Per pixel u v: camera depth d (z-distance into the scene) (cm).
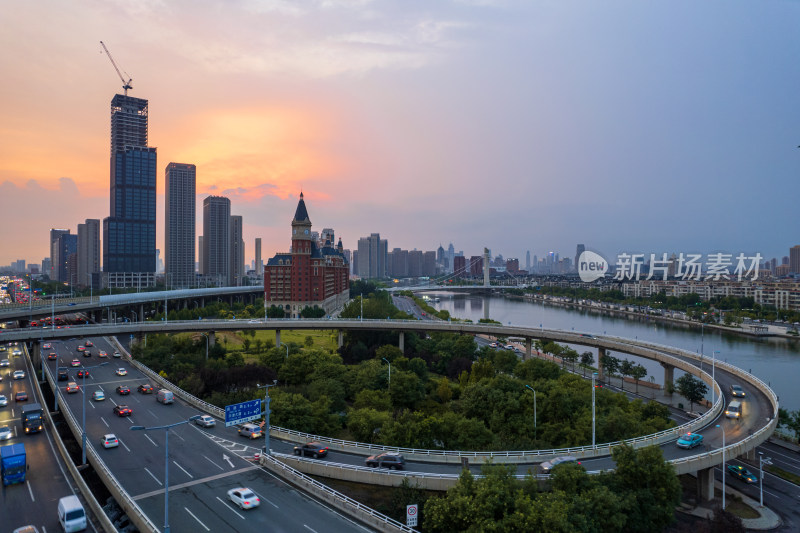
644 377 18262
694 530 6981
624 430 8669
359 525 5697
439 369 17388
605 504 5781
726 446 7875
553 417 9619
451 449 8475
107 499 6894
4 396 10250
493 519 5466
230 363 14488
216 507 5994
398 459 7150
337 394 11344
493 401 10206
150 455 7612
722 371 13625
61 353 15288
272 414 9038
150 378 12388
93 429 8725
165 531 5131
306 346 19175
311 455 7588
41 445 8162
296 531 5500
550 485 6316
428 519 5781
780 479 9062
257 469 7169
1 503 6134
